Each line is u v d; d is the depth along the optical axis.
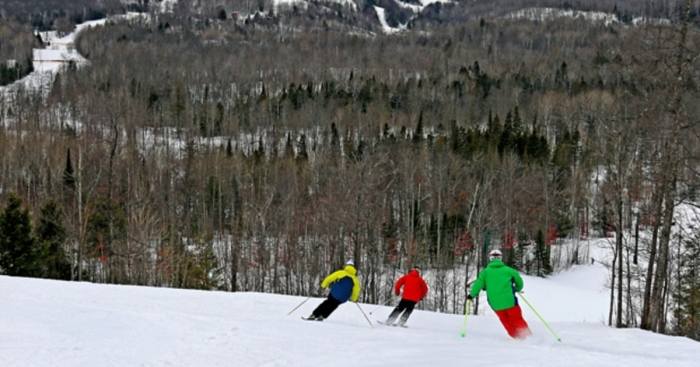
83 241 40.06
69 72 143.88
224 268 45.78
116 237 42.44
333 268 43.41
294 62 159.50
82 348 8.63
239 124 102.75
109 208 42.88
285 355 8.61
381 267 49.34
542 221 59.88
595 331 13.05
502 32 199.62
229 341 9.44
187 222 52.53
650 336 12.30
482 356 8.31
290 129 99.56
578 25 194.25
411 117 103.12
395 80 141.12
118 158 52.72
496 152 69.75
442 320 14.95
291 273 47.94
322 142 84.06
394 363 7.89
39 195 51.69
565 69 132.50
